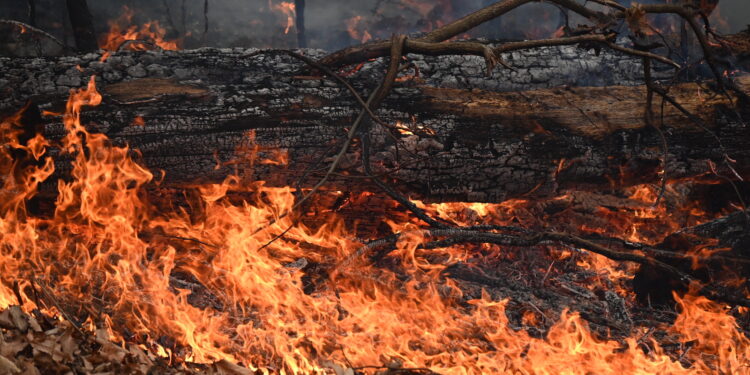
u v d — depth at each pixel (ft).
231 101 12.23
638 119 13.12
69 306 9.53
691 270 12.69
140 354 7.91
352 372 8.87
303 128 12.36
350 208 14.05
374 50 12.64
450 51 12.06
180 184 12.68
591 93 13.47
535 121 12.89
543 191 13.33
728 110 13.28
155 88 12.22
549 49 14.06
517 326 11.50
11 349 6.64
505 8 13.03
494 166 12.77
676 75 12.53
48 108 11.96
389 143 12.42
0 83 11.94
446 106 12.79
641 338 11.19
